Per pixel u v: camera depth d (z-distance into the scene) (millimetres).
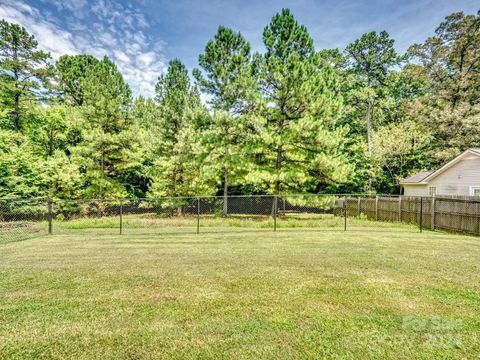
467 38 23312
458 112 20234
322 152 13523
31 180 15930
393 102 27953
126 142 17938
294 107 13906
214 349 2492
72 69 23594
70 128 19938
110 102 17344
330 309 3287
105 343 2615
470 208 9523
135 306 3418
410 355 2387
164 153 18766
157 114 18656
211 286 4086
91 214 16953
